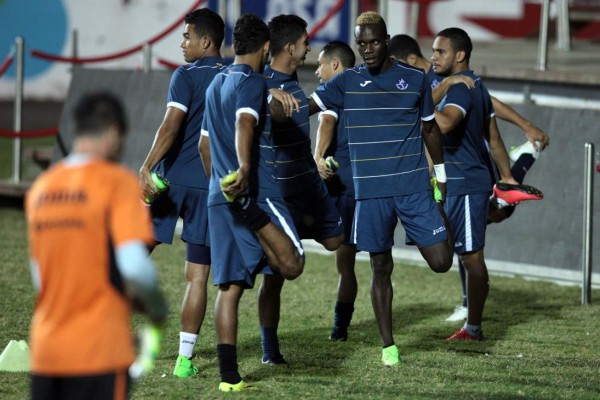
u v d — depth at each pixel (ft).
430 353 68.54
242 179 51.65
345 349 69.21
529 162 81.10
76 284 36.14
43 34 193.98
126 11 191.62
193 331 59.77
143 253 35.86
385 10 112.98
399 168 64.13
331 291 91.81
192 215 61.52
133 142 126.82
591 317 83.35
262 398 54.54
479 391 57.67
